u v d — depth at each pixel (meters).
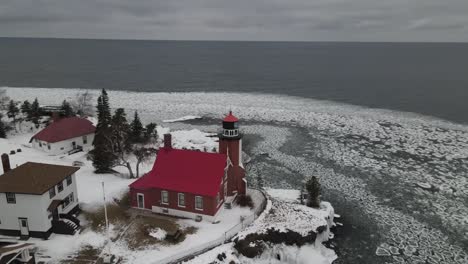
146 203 38.69
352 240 39.50
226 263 31.33
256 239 34.62
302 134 77.25
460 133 79.31
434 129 82.19
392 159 63.41
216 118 90.06
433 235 40.81
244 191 42.31
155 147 62.34
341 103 110.88
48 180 33.97
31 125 72.31
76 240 33.25
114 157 50.59
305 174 56.47
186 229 35.47
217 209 37.88
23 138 65.19
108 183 45.53
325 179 54.84
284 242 35.69
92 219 36.69
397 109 103.06
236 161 40.88
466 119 92.06
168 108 100.25
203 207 36.97
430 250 38.12
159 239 33.53
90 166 51.97
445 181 54.72
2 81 150.62
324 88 138.12
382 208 46.56
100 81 154.88
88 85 143.88
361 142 72.38
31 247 29.44
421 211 46.00
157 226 35.50
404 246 38.69
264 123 85.69
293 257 34.94
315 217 39.81
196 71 189.25
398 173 57.50
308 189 43.72
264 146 69.12
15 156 53.72
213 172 37.84
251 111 97.25
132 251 31.83
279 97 119.38
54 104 102.06
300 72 187.00
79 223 35.47
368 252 37.47
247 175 55.47
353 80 158.25
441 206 47.31
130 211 38.66
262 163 60.66
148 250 32.00
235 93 125.69
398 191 51.38
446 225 42.84
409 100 115.56
